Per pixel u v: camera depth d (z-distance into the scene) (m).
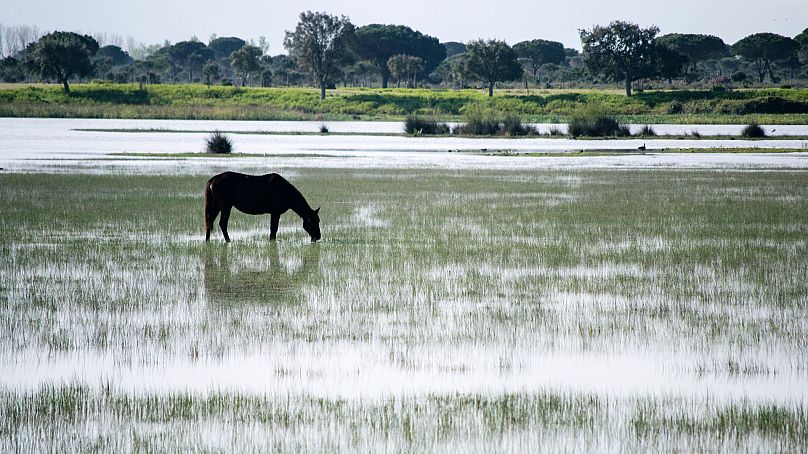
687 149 188.00
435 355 34.88
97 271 51.28
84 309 41.91
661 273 51.06
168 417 27.91
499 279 49.31
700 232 67.44
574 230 68.69
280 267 52.84
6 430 26.81
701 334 37.72
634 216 77.00
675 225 71.38
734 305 42.91
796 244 61.41
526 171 129.50
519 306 42.88
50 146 183.25
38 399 29.50
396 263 54.12
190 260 55.09
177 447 25.53
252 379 31.84
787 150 184.62
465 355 34.91
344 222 73.56
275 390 30.64
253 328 38.66
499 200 90.25
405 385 31.23
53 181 103.94
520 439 26.17
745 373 32.50
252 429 26.94
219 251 58.53
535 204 86.62
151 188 97.25
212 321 39.78
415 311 41.81
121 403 29.14
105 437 26.30
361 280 48.97
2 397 29.67
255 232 67.94
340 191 98.00
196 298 44.41
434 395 30.08
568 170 131.75
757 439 26.02
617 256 56.59
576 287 47.19
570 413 28.27
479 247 60.22
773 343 36.34
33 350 35.19
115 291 45.91
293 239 64.25
